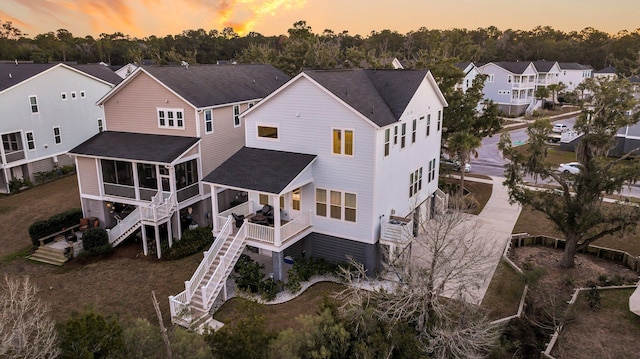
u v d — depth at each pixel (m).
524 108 70.94
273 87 30.95
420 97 22.31
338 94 18.45
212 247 18.44
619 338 14.99
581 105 20.05
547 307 16.80
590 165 18.98
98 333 9.63
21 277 20.59
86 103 38.38
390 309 13.32
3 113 31.08
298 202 20.78
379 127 17.72
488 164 40.91
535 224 25.80
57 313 17.48
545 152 19.95
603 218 19.00
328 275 19.91
